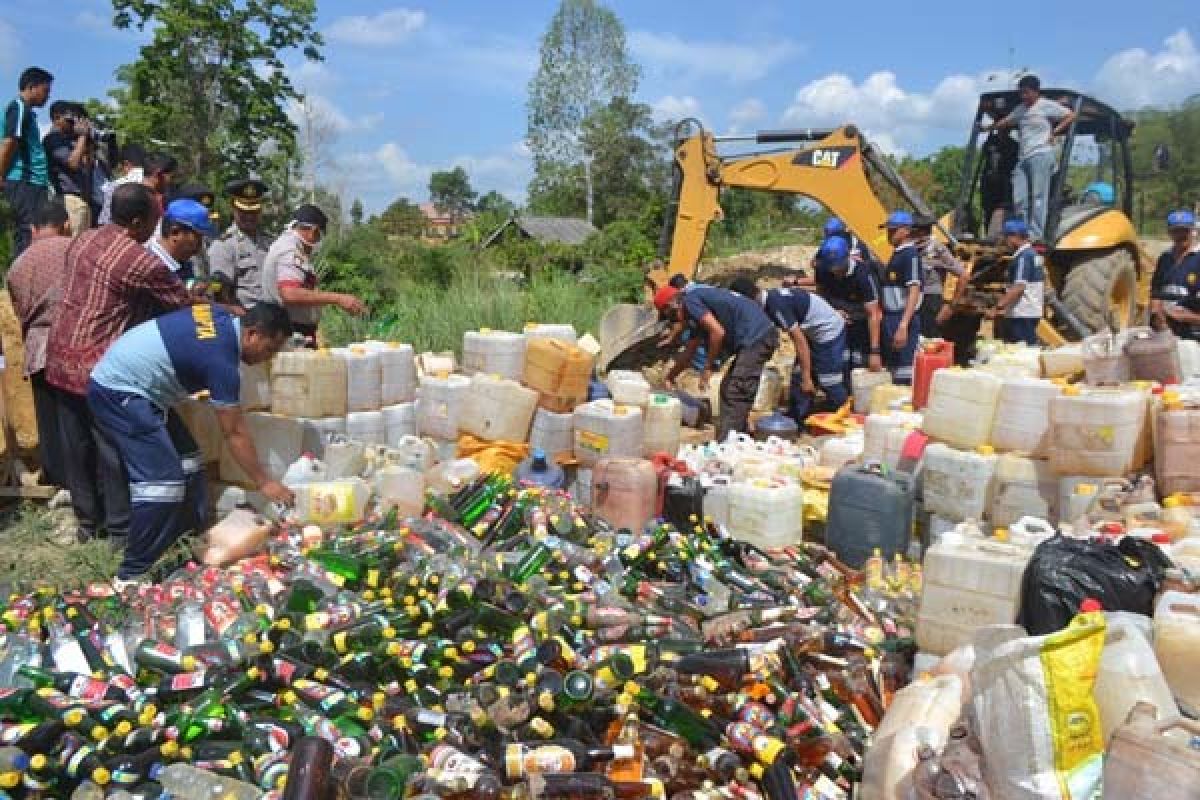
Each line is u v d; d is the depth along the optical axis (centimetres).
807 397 866
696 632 422
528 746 314
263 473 493
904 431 601
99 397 466
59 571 482
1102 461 498
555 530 524
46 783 309
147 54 1719
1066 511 506
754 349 797
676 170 1145
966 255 1045
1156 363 584
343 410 605
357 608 409
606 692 338
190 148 1720
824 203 1097
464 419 660
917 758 314
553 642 361
